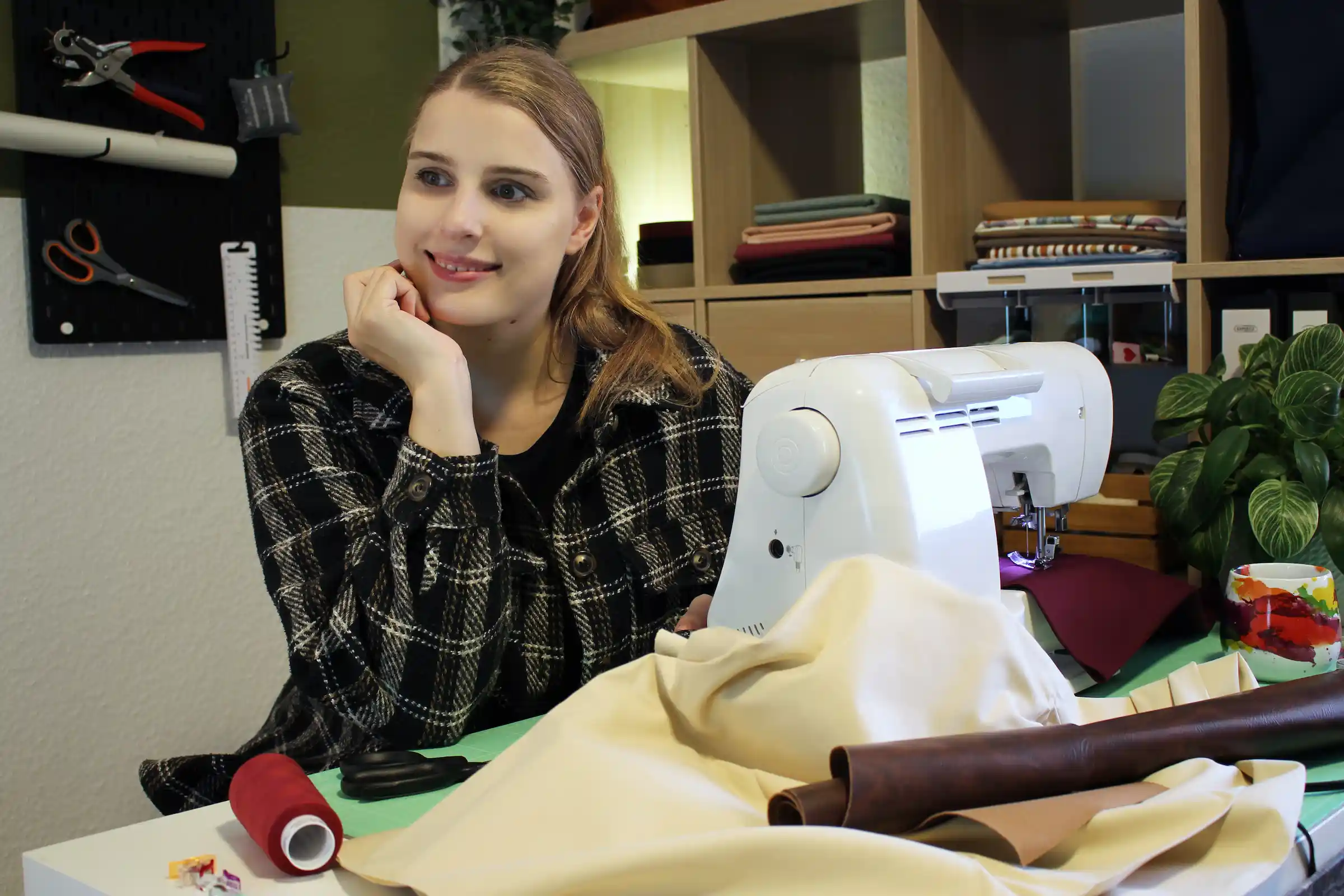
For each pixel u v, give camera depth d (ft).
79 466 6.61
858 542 3.26
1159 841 2.48
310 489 4.13
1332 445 4.58
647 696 3.05
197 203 6.91
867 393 3.29
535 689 4.38
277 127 6.98
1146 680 4.19
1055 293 6.15
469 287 4.09
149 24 6.62
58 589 6.56
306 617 3.83
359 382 4.40
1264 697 3.16
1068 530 5.26
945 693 2.88
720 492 4.81
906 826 2.53
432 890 2.40
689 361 4.88
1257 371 5.05
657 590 4.50
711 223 7.40
